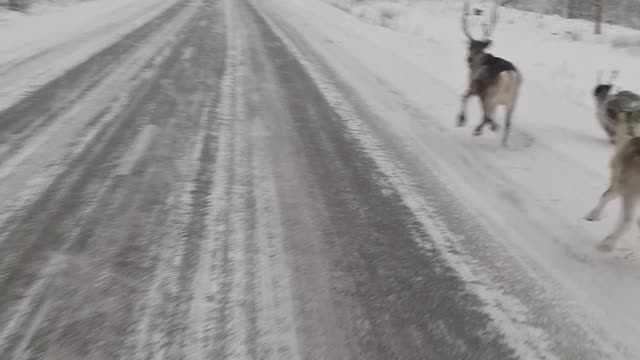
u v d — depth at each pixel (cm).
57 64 923
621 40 2089
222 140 633
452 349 335
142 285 364
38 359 296
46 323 323
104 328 323
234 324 337
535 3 4109
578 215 540
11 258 380
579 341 356
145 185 503
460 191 567
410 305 372
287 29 1554
